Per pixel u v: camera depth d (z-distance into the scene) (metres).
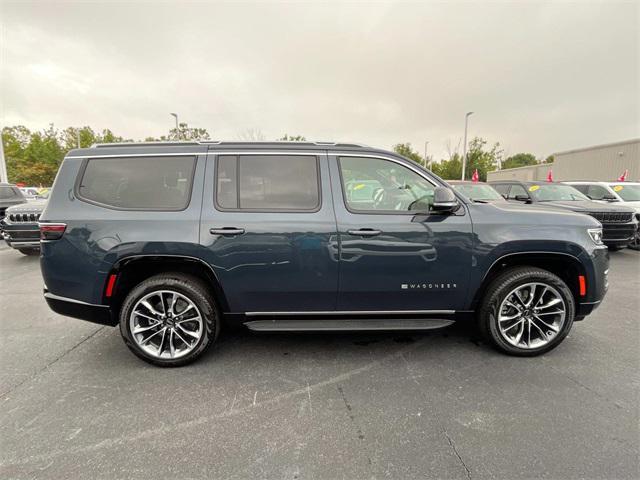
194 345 2.95
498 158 54.97
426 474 1.83
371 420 2.26
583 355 3.10
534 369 2.88
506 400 2.46
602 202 8.29
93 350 3.28
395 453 1.98
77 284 2.84
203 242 2.81
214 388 2.64
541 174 33.78
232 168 2.93
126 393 2.57
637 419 2.25
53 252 2.82
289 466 1.89
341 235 2.87
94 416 2.30
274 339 3.48
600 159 24.22
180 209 2.85
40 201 7.90
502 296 2.99
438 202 2.79
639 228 8.15
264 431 2.16
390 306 3.02
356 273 2.90
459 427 2.19
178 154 2.94
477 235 2.93
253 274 2.88
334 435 2.12
